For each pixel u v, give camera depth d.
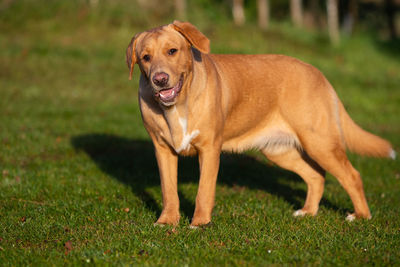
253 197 6.37
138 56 4.54
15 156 7.95
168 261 3.83
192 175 7.46
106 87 15.06
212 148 4.79
